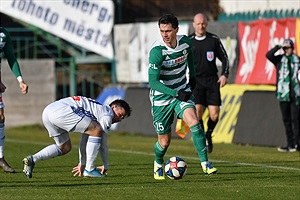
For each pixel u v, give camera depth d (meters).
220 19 47.03
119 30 53.00
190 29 44.94
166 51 22.03
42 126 53.12
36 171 25.50
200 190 20.20
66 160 29.59
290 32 39.16
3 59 53.25
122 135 46.66
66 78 59.09
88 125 22.33
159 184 21.62
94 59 56.25
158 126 22.72
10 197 19.11
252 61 41.56
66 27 54.38
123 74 52.97
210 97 30.92
